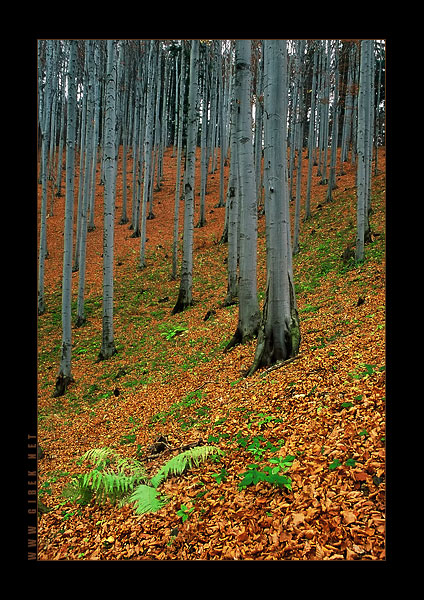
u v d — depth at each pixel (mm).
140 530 3562
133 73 33531
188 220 14023
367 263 11711
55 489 5289
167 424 6277
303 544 2879
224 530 3232
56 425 8203
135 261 20578
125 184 26109
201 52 30438
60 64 28953
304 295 11250
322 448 3820
